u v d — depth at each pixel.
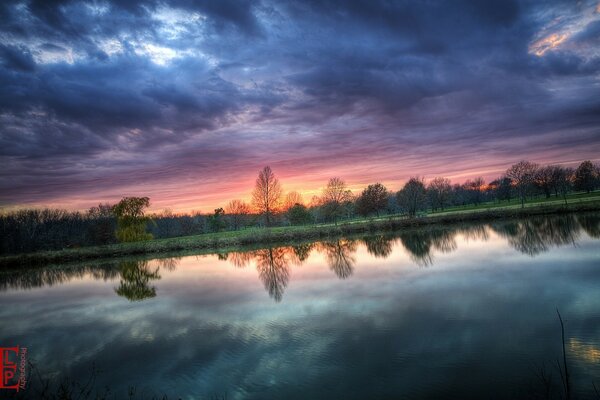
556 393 8.40
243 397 9.52
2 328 18.41
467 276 22.53
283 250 48.84
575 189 115.06
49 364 12.96
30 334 17.03
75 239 91.62
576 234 36.97
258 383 10.21
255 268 33.88
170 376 11.21
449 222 67.19
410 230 61.31
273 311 17.84
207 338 14.49
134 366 12.23
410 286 21.02
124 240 64.62
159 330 16.20
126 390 10.48
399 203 99.44
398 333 13.30
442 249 35.88
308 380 10.12
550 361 10.03
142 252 57.59
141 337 15.39
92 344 14.95
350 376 10.15
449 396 8.66
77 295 26.66
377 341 12.66
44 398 10.00
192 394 9.93
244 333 14.73
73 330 17.28
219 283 27.17
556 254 27.28
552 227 45.16
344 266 30.39
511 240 37.47
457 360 10.59
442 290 19.36
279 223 114.81
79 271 41.19
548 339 11.59
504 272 22.78
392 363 10.77
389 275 24.94
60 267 46.75
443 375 9.74
